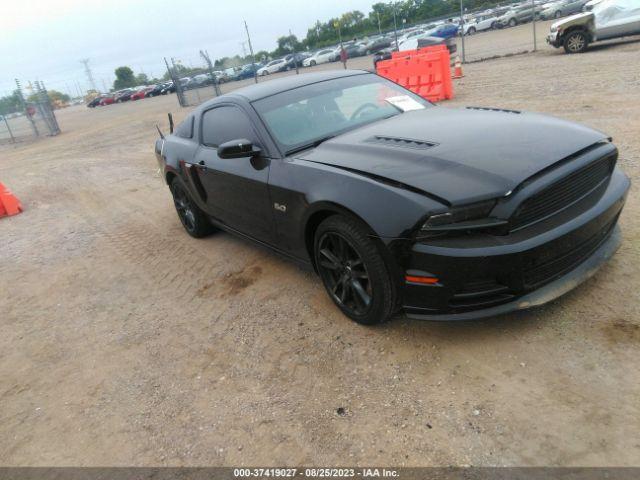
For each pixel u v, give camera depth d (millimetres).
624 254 3326
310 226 3281
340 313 3422
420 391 2572
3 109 25281
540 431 2188
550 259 2533
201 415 2742
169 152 5238
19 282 5312
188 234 5824
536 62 14398
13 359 3773
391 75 12164
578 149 2721
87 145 17188
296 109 3885
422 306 2693
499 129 3059
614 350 2539
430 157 2799
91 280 5020
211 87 24594
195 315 3877
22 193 10070
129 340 3709
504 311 2578
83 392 3184
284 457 2350
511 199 2438
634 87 8375
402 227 2549
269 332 3410
